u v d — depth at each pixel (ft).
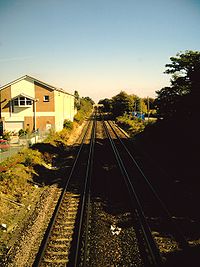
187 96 58.70
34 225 33.88
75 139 114.62
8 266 25.79
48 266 25.84
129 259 26.91
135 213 37.06
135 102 214.07
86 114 297.74
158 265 25.57
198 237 30.63
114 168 62.49
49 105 115.55
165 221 34.65
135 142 101.35
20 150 67.62
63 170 62.28
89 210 38.52
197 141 57.31
